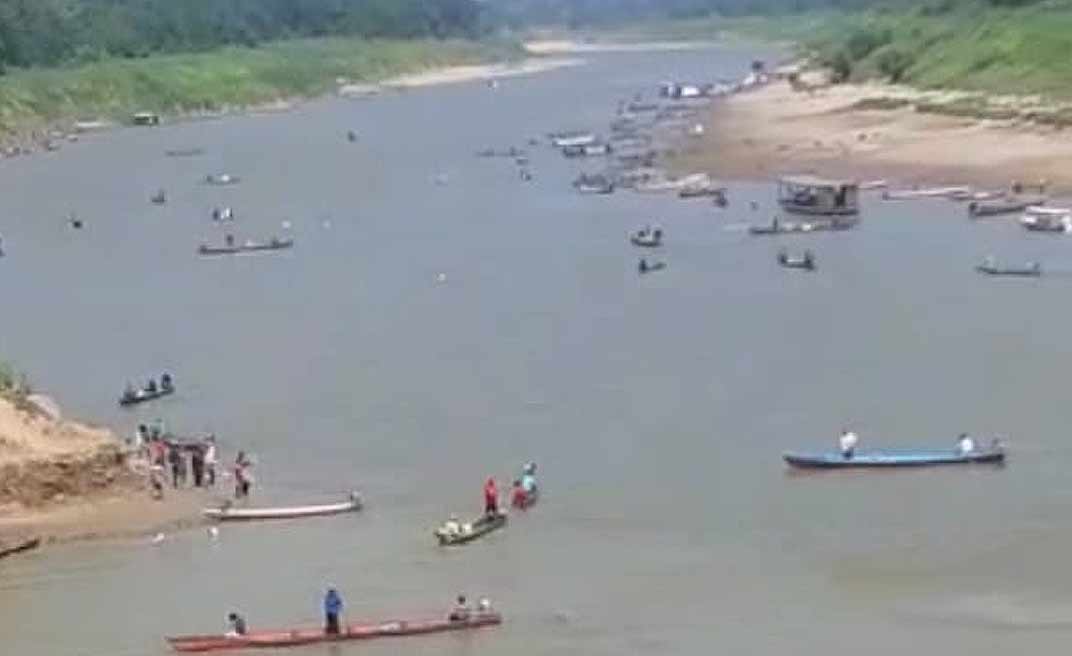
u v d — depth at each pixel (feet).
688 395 388.78
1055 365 404.16
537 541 297.33
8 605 274.16
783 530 298.35
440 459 346.54
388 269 570.87
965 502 310.04
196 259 610.65
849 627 255.50
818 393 386.52
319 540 300.61
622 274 542.16
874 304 482.28
